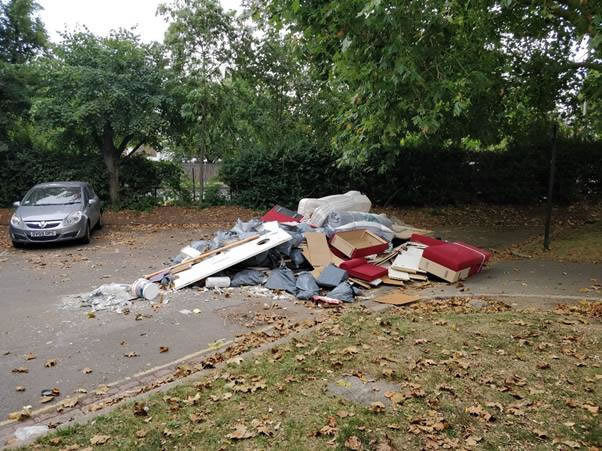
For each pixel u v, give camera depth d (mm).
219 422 3920
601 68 9273
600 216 15508
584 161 17156
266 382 4605
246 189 18359
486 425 3791
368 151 9930
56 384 4918
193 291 8086
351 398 4242
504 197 17828
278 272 8484
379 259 9383
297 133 18797
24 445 3697
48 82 16250
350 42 7031
